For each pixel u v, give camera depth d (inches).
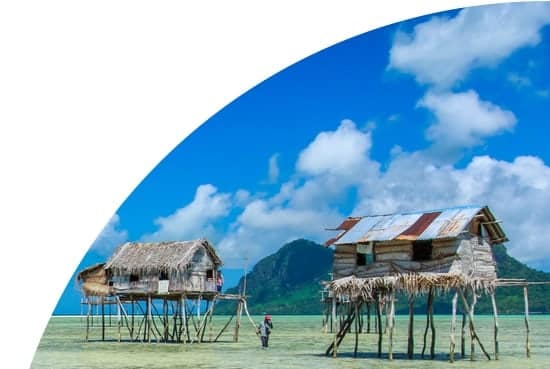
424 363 1106.7
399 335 2133.4
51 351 1464.1
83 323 3759.8
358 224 1191.6
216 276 1660.9
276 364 1176.8
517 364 1092.5
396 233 1122.7
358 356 1249.4
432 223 1120.2
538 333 2191.2
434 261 1099.9
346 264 1170.0
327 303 2172.7
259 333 1560.0
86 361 1269.7
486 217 1133.1
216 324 3398.1
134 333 2267.5
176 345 1617.9
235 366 1168.2
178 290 1589.6
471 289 1149.7
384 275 1128.8
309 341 1815.9
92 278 1658.5
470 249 1103.6
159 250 1630.2
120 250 1664.6
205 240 1632.6
